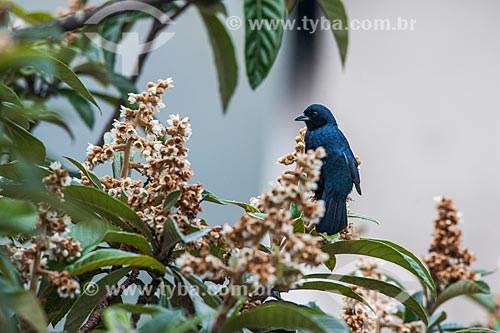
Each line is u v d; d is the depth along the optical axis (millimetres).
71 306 4504
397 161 13133
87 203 4234
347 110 13391
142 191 4332
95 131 10672
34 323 3242
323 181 5309
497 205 12672
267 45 6559
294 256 3459
